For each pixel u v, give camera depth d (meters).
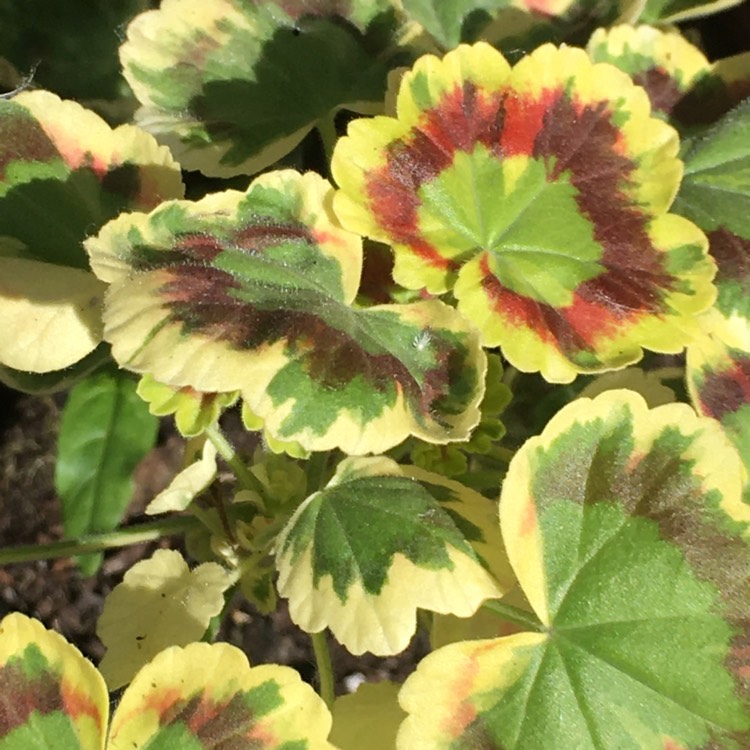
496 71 0.17
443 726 0.15
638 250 0.17
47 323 0.18
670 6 0.23
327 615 0.15
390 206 0.17
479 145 0.17
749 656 0.16
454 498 0.17
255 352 0.15
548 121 0.17
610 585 0.16
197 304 0.15
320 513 0.16
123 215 0.16
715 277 0.19
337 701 0.18
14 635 0.16
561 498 0.16
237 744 0.15
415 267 0.17
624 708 0.16
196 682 0.15
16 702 0.15
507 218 0.17
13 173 0.19
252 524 0.19
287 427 0.15
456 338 0.16
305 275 0.17
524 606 0.18
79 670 0.15
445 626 0.18
